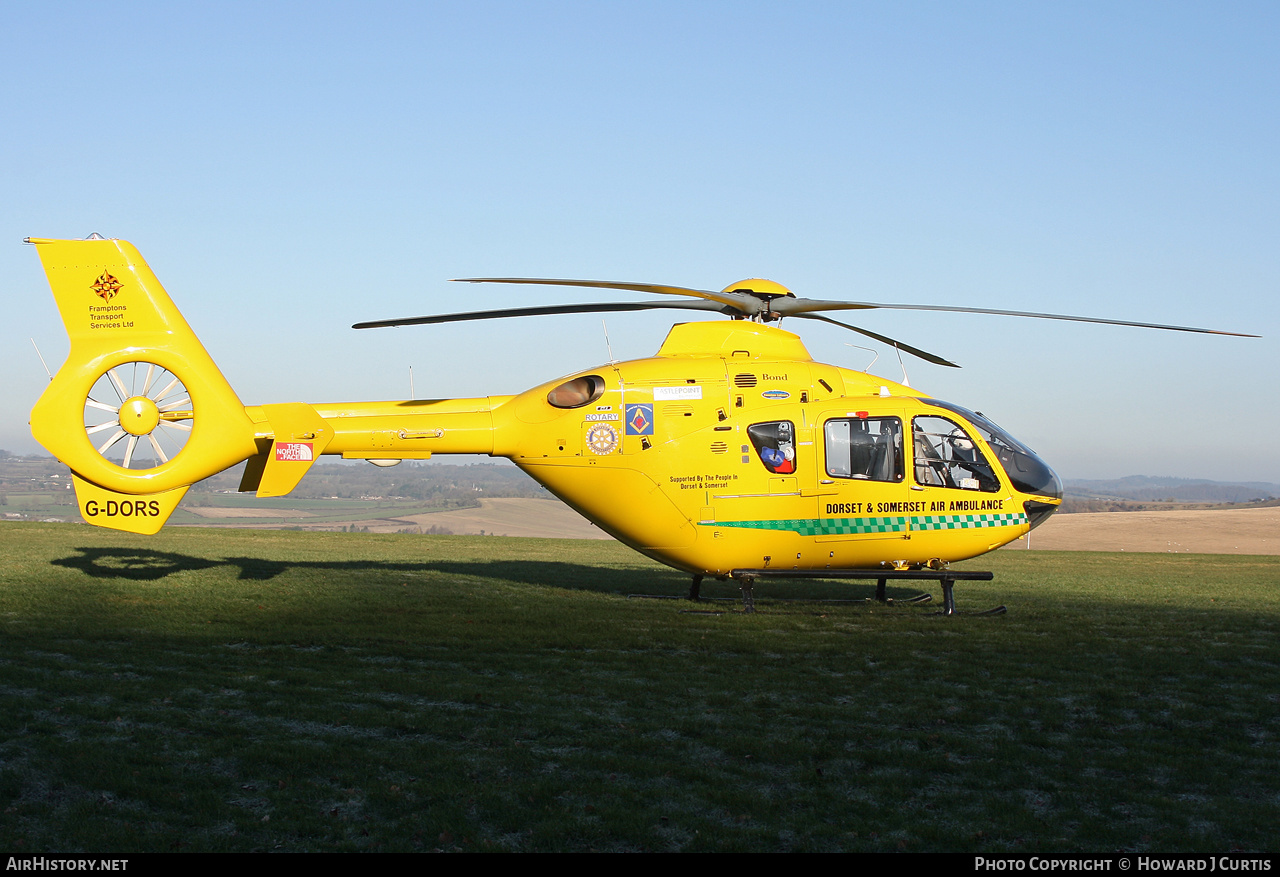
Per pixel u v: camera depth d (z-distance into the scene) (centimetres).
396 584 1462
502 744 683
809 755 679
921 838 549
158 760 618
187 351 1237
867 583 1700
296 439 1269
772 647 1041
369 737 689
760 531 1265
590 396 1288
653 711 780
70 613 1085
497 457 1342
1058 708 811
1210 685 908
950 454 1290
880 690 865
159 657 894
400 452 1309
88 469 1209
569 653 992
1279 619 1323
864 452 1273
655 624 1164
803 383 1300
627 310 1295
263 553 1934
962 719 773
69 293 1213
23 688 766
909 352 1355
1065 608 1404
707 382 1286
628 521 1291
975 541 1287
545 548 2469
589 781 618
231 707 746
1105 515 6769
